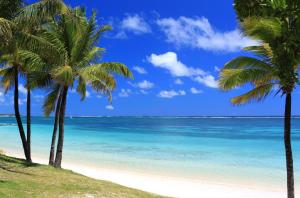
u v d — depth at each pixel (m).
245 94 13.93
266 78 12.91
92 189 13.81
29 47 14.57
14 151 36.78
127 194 13.84
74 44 18.55
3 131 74.31
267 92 13.57
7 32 12.82
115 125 110.12
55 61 16.05
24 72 19.73
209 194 18.22
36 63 17.25
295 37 5.50
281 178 22.03
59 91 20.59
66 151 35.56
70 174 17.06
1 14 14.30
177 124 120.00
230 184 20.48
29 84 19.30
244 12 5.58
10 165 17.09
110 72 18.92
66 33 18.48
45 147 40.12
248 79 12.92
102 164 27.27
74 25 17.81
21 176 14.77
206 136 56.75
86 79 18.05
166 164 27.20
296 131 74.38
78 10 18.77
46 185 13.59
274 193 18.44
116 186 15.37
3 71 20.38
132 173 23.61
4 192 11.66
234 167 25.88
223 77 13.20
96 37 19.23
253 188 19.53
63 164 27.19
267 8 5.43
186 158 30.47
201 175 23.02
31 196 11.65
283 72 6.02
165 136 56.78
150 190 18.88
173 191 18.77
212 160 29.23
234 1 5.66
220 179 21.80
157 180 21.47
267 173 23.59
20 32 14.16
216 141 47.16
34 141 47.62
